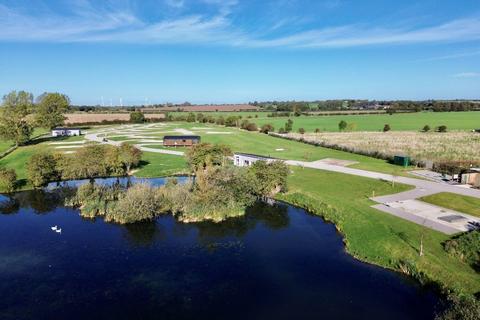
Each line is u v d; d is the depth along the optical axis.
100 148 64.06
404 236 32.34
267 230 38.31
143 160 73.75
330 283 27.42
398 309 24.17
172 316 23.81
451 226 34.50
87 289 27.02
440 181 51.78
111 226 39.81
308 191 49.22
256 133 125.25
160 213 43.19
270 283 27.64
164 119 189.38
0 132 86.50
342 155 76.12
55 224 40.44
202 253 33.00
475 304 20.34
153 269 30.03
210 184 43.62
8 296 26.12
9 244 35.06
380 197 45.03
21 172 62.78
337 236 36.22
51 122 128.38
